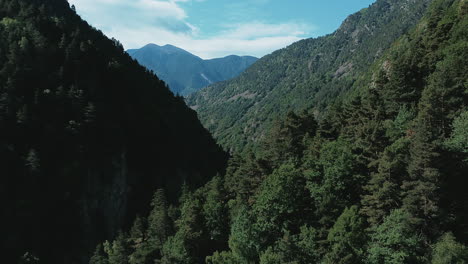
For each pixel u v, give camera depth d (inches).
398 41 6333.7
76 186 4151.1
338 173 1852.9
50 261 3804.1
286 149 2783.0
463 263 1160.2
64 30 5610.2
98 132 4458.7
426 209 1432.1
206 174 5807.1
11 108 3929.6
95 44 6210.6
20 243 3646.7
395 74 2608.3
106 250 3703.3
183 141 5969.5
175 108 6752.0
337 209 1771.7
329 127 2933.1
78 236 4084.6
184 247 2477.9
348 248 1396.4
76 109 4357.8
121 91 5285.4
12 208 3659.0
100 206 4377.5
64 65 4653.1
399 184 1622.8
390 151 1646.2
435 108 1904.5
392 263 1323.8
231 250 2341.3
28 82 4239.7
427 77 2549.2
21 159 3814.0
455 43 2738.7
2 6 5482.3
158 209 3425.2
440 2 5713.6
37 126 4028.1
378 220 1599.4
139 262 2844.5
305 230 1700.3
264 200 2039.9
